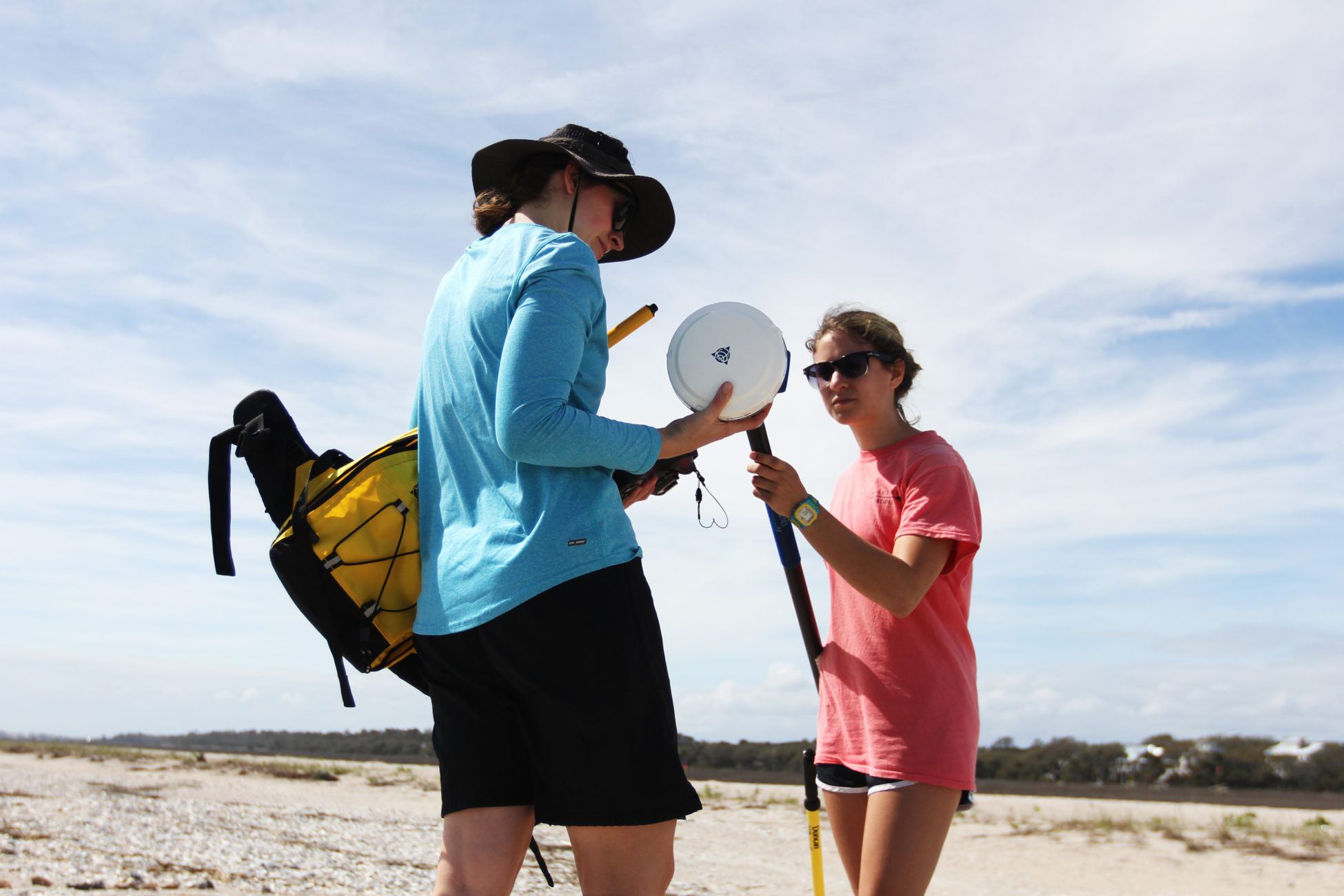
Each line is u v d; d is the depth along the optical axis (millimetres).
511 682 1642
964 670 2455
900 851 2303
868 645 2506
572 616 1609
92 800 10867
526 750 1705
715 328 1986
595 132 2096
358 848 8484
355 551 1789
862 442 2770
